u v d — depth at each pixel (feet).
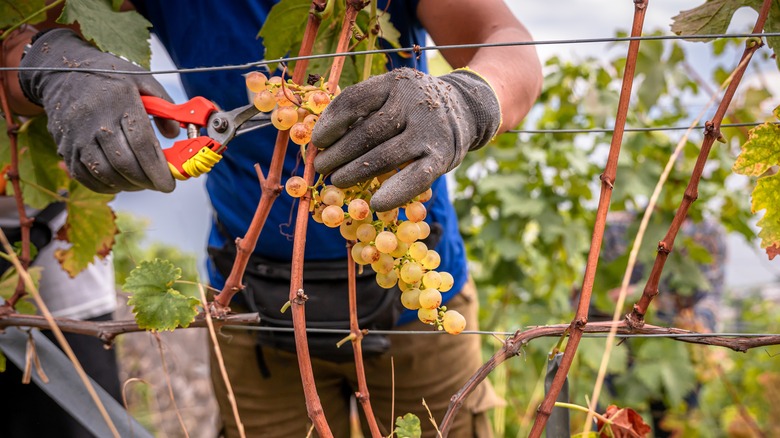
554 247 10.19
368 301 4.76
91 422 4.09
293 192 2.94
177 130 3.95
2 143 4.43
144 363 12.55
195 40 4.79
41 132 4.47
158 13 5.02
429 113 2.89
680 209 3.23
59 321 3.86
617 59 10.32
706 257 9.55
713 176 9.70
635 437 3.65
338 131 2.86
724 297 17.89
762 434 9.92
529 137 10.44
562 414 3.43
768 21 3.51
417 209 3.00
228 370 5.55
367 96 2.86
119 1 3.98
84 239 4.70
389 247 2.93
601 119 10.03
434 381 5.32
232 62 4.72
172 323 3.44
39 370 4.08
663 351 9.74
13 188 4.30
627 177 9.70
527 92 4.12
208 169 3.43
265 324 5.00
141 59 3.74
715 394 11.44
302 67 3.16
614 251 10.71
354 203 2.90
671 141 9.91
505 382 9.66
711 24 3.59
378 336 4.84
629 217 10.69
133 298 3.45
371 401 5.54
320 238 4.76
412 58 4.91
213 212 5.49
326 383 5.50
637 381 10.09
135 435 4.15
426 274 3.12
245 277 5.07
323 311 4.81
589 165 10.14
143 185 3.54
